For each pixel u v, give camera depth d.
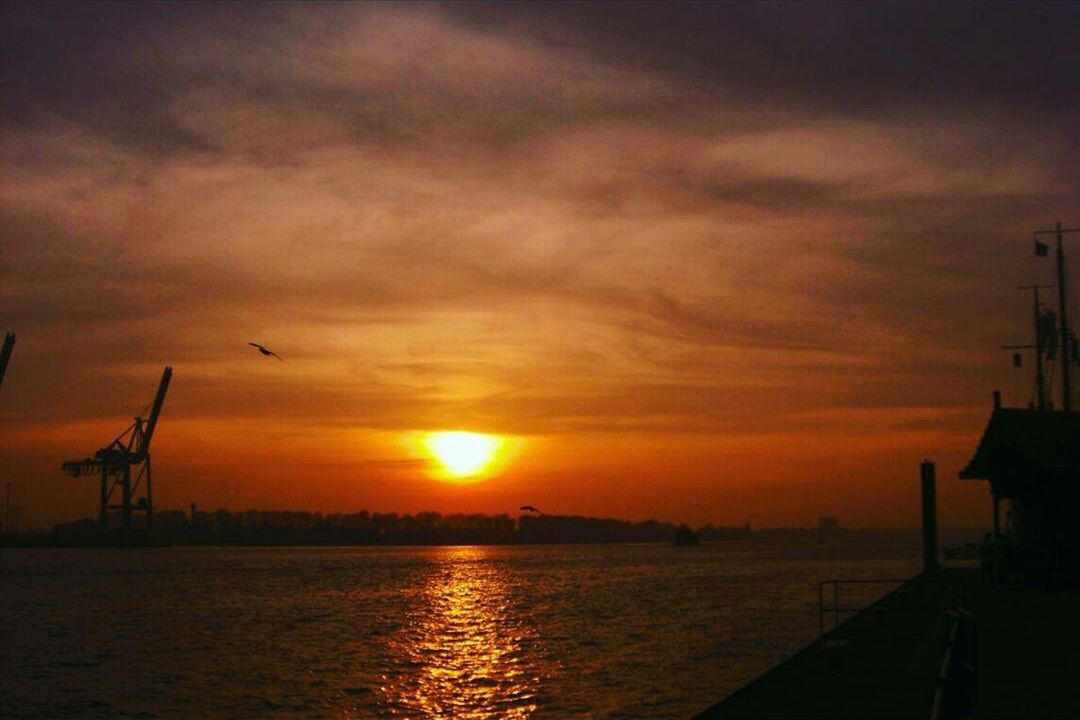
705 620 64.25
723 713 17.83
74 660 49.50
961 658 13.45
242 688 39.12
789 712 17.59
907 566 168.88
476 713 32.56
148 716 33.66
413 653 49.62
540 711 32.53
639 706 32.97
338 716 32.81
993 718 15.62
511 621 67.50
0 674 44.06
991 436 44.12
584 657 46.00
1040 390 74.69
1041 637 25.09
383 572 165.62
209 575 155.62
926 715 16.92
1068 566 40.59
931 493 63.72
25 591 113.88
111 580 140.00
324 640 57.12
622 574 147.00
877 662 22.81
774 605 76.62
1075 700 17.08
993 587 41.97
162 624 69.75
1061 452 41.84
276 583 129.12
